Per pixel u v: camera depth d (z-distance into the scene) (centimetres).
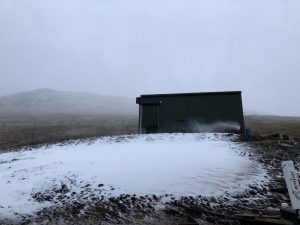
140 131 2958
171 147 2030
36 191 1266
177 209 995
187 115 2873
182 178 1293
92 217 955
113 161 1648
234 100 2800
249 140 2291
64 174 1455
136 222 898
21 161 1950
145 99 3009
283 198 1084
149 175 1343
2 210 1060
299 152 1866
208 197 1091
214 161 1574
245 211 962
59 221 927
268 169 1455
